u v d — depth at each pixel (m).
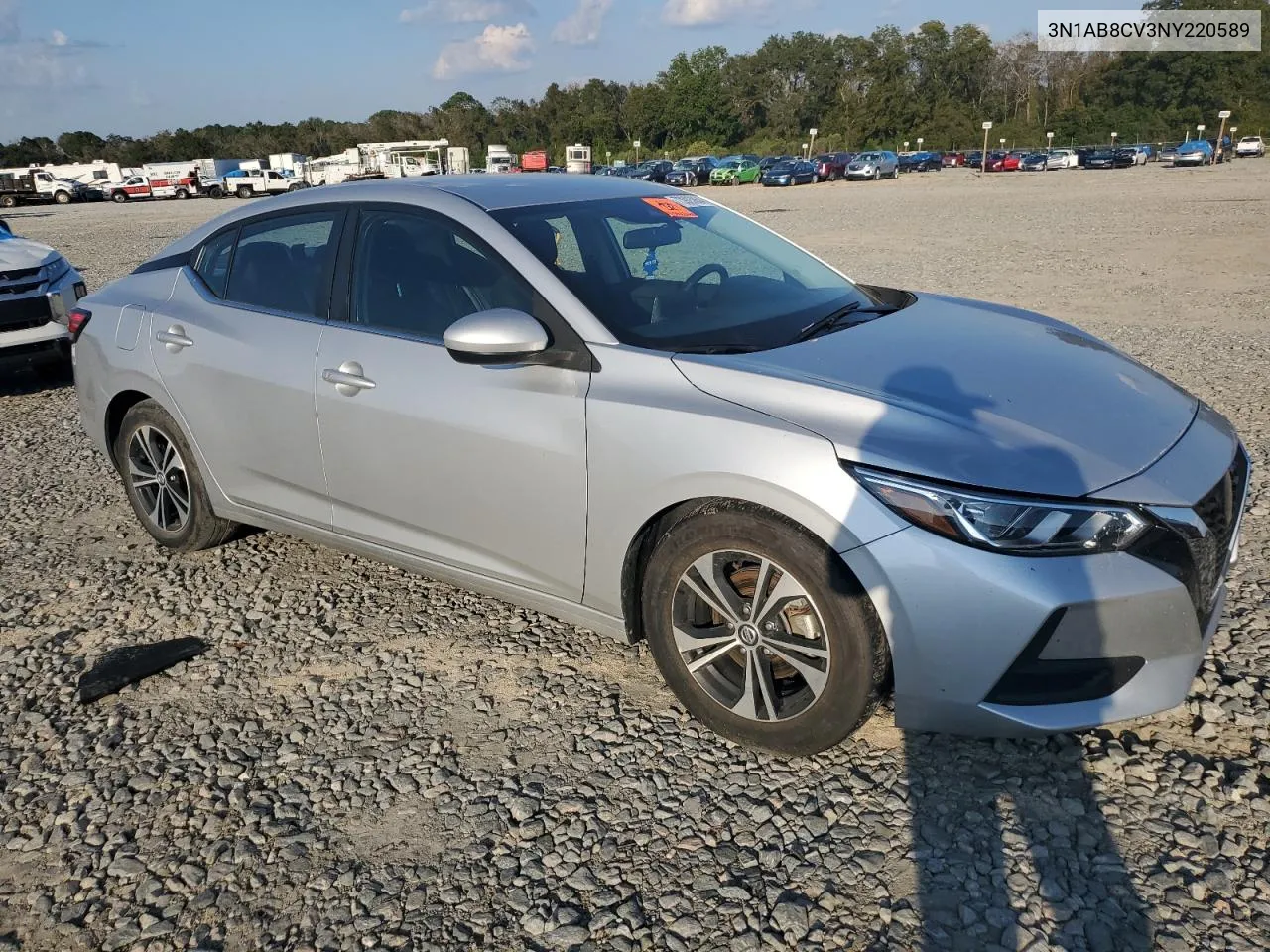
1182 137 94.06
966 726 2.55
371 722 3.18
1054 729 2.48
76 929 2.39
